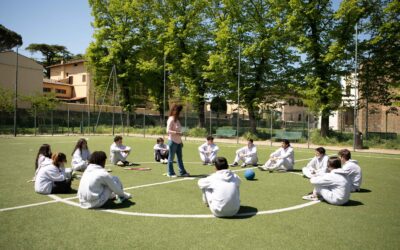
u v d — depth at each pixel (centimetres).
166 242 454
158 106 4025
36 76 4719
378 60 2488
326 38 2558
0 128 3322
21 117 3647
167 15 3609
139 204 652
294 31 2592
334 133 2547
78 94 5672
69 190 749
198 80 3350
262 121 3719
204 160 1262
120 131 3594
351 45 2488
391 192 809
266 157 1596
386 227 534
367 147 2148
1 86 4097
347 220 568
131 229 506
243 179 962
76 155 1023
